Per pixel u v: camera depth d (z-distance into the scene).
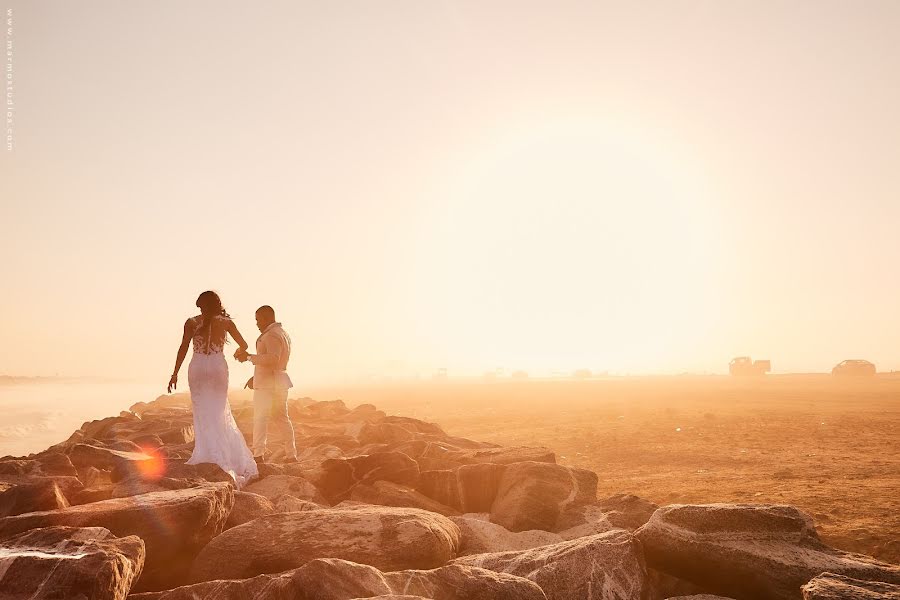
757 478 12.94
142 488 5.91
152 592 4.47
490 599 4.07
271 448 11.01
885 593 3.80
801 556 4.64
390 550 4.94
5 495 5.49
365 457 8.09
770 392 52.62
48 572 3.74
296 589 4.12
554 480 7.04
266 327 9.16
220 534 5.25
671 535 5.00
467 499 7.44
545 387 91.44
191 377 7.49
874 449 17.28
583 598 4.51
